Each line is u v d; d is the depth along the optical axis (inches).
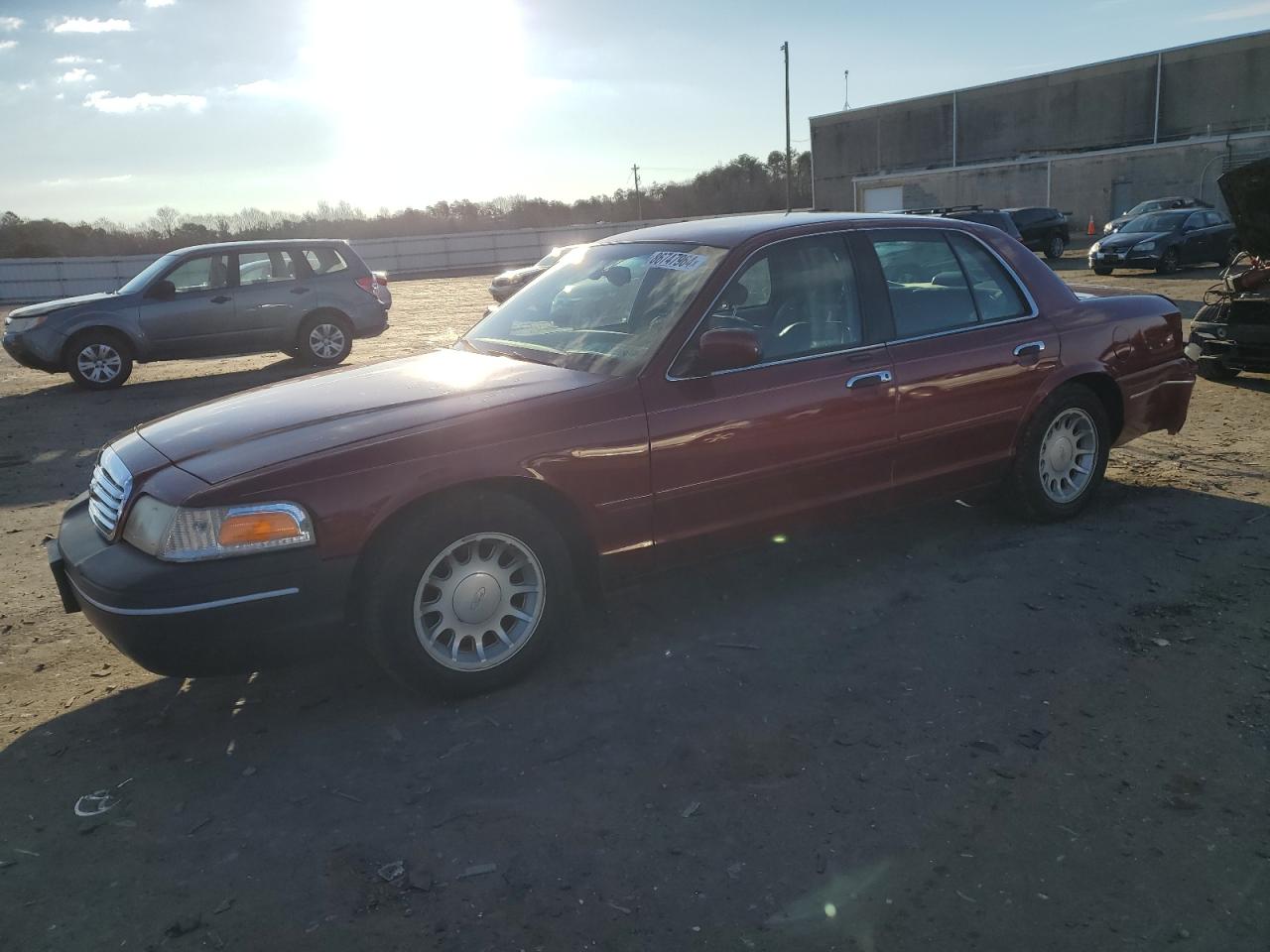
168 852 103.0
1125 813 104.3
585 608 162.2
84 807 111.6
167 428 139.2
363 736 125.1
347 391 145.1
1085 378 192.4
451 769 116.8
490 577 131.8
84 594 120.6
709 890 94.6
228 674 120.6
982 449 179.0
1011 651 142.2
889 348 164.4
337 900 94.6
